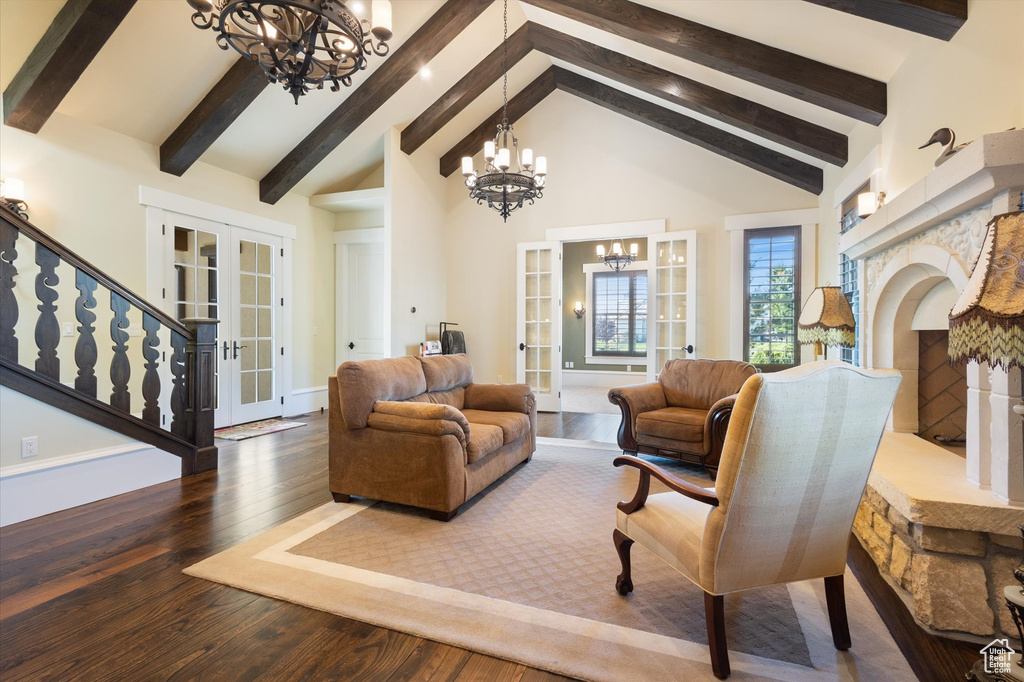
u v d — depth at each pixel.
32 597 1.96
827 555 1.66
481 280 6.81
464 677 1.54
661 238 5.86
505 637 1.73
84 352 3.07
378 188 6.18
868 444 1.61
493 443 3.22
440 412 2.78
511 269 6.67
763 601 2.01
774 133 4.49
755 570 1.56
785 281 5.49
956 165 1.96
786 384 1.41
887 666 1.60
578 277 10.14
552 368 6.47
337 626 1.80
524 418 3.85
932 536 1.80
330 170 5.91
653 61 4.63
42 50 3.35
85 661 1.59
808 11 3.01
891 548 2.16
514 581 2.12
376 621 1.82
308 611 1.89
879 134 3.55
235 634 1.74
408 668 1.58
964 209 2.11
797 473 1.50
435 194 6.62
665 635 1.75
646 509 1.92
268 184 5.57
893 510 2.12
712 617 1.53
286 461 4.02
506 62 5.53
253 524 2.73
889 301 3.03
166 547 2.42
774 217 5.46
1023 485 1.72
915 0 2.42
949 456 2.44
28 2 3.19
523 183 3.89
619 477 3.65
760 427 1.41
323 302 6.58
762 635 1.76
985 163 1.75
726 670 1.52
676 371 4.48
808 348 5.37
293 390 6.11
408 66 4.83
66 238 3.92
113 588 2.04
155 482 3.42
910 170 3.00
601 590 2.05
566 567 2.25
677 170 5.90
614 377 9.77
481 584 2.09
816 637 1.76
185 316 4.86
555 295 6.45
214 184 5.09
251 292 5.55
